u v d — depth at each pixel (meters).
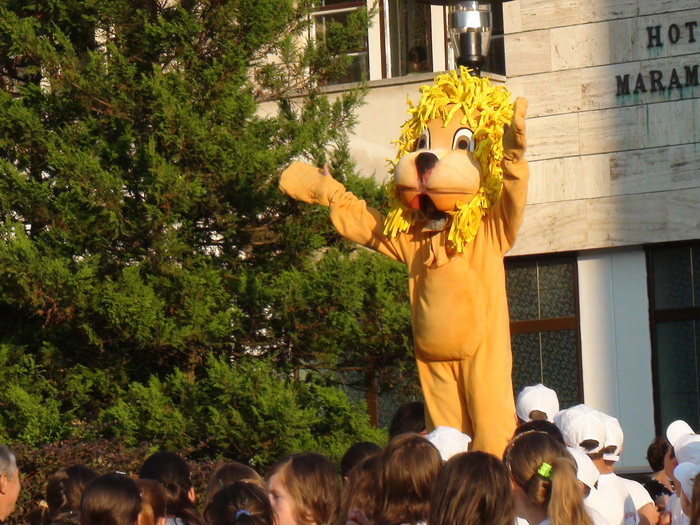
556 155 44.12
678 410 43.16
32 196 34.84
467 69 25.47
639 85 43.16
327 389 35.84
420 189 23.17
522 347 44.78
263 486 19.70
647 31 43.12
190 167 35.69
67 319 34.78
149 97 35.50
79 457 31.72
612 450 23.86
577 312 44.19
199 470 31.94
